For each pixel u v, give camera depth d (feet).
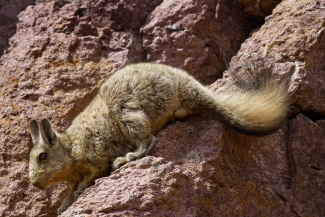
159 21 34.50
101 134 24.09
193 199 20.93
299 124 24.70
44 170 24.06
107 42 34.65
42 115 31.01
